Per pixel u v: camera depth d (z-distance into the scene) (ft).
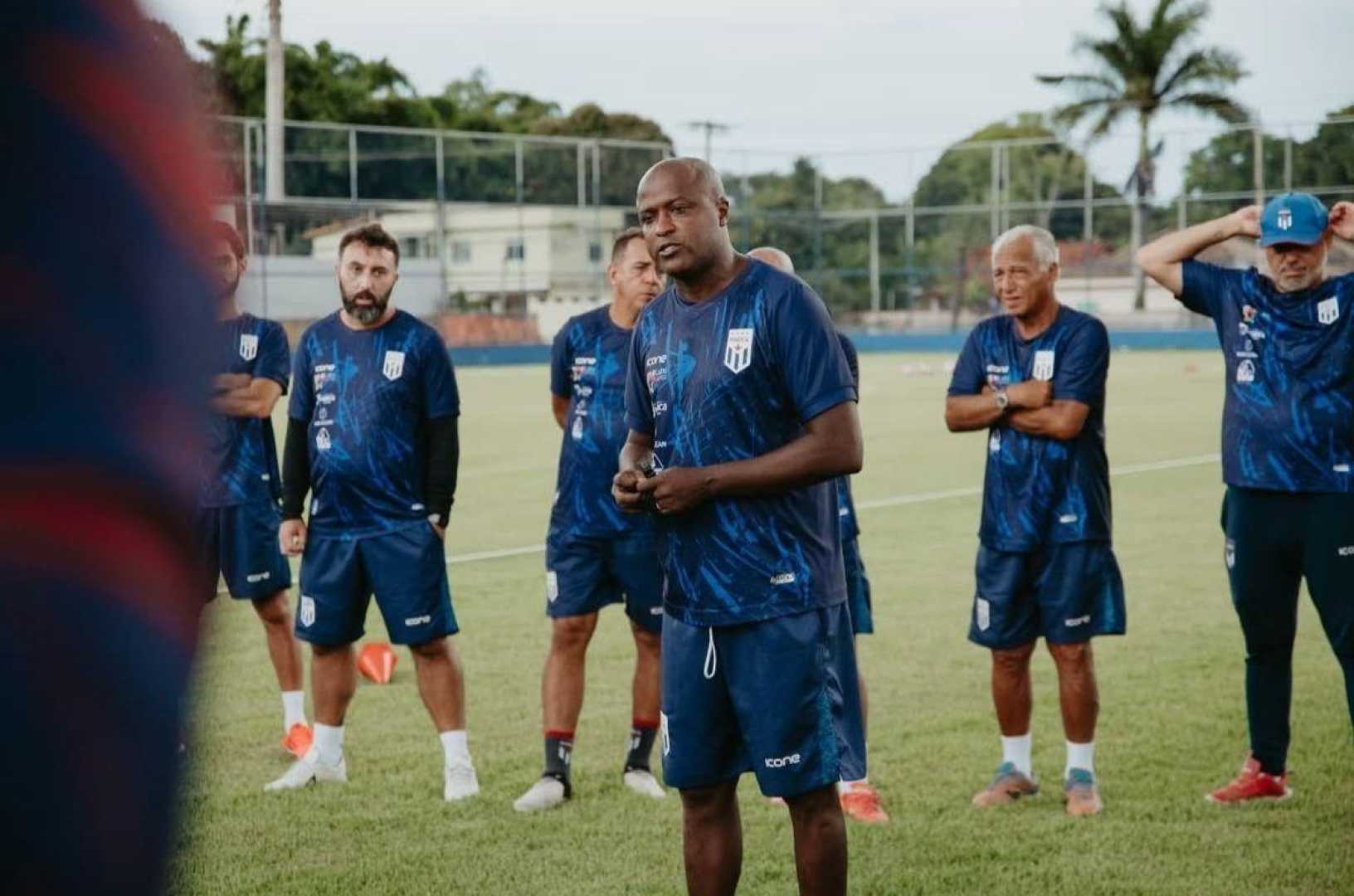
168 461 1.87
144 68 1.83
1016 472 16.65
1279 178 149.69
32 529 1.78
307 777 17.63
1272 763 16.89
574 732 17.52
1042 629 16.78
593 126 223.30
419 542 17.30
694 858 12.01
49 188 1.77
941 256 161.99
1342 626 16.21
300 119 182.80
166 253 1.84
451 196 140.15
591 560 17.62
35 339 1.77
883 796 17.15
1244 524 16.65
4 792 1.78
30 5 1.76
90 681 1.82
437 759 18.88
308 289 113.60
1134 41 180.34
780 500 11.24
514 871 14.74
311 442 17.53
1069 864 14.74
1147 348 135.23
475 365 120.78
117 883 1.85
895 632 26.53
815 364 11.04
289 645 19.70
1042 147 183.01
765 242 158.92
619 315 17.89
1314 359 16.06
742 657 11.32
